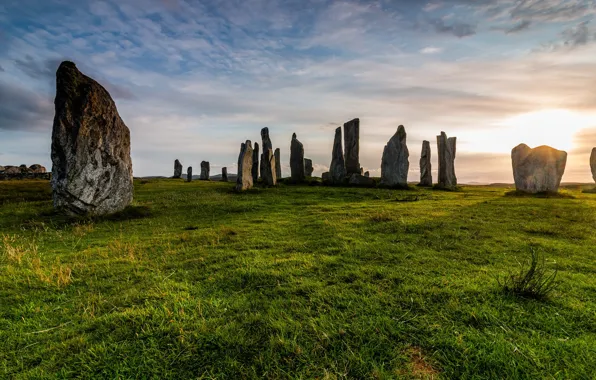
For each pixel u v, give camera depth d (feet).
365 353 13.46
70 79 48.01
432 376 12.21
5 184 109.91
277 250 29.04
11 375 12.88
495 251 28.19
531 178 79.97
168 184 120.57
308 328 15.25
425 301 17.79
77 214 47.85
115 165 51.01
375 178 114.21
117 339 14.82
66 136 47.24
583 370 12.24
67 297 19.80
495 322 15.56
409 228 36.63
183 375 12.54
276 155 162.61
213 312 17.02
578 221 42.32
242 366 12.82
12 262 26.63
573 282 20.76
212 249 29.78
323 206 58.34
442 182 103.55
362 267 23.44
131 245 31.91
